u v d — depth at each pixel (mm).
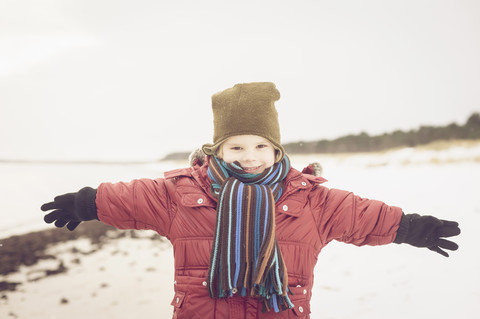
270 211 1643
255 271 1559
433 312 2920
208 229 1723
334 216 1800
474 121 17641
